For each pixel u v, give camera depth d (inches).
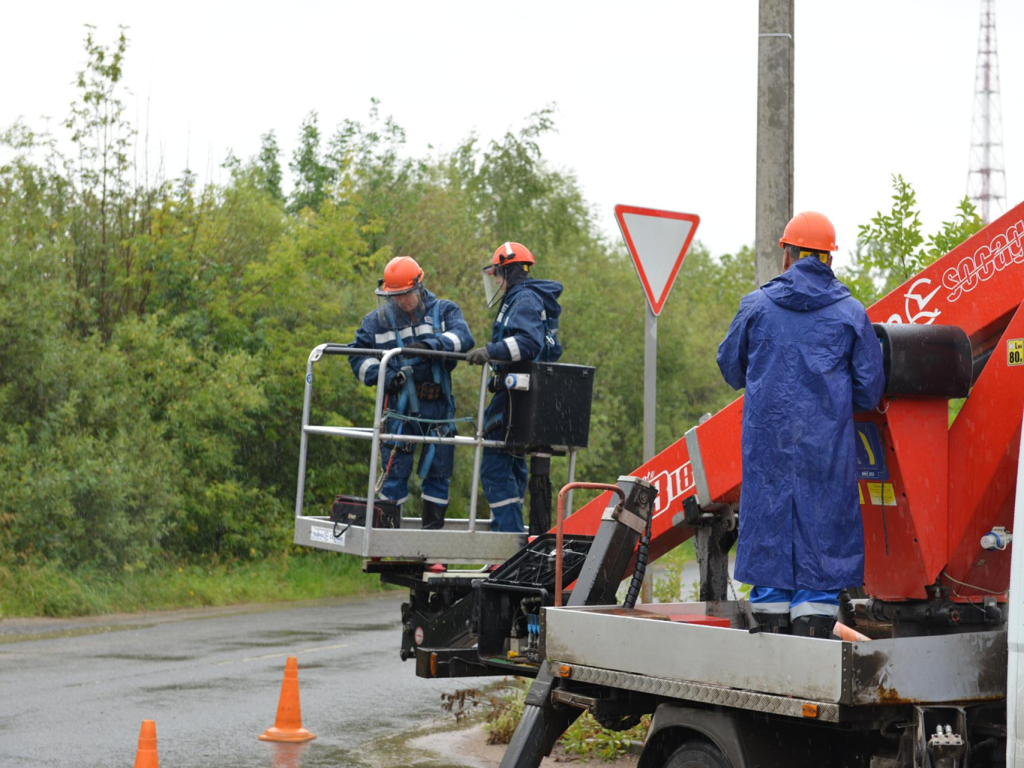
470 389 2324.1
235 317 2239.2
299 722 818.2
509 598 657.0
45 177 2251.5
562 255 3777.1
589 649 502.0
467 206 3142.2
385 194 2886.3
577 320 3531.0
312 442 2258.9
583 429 732.7
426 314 778.2
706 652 445.1
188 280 2241.6
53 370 1850.4
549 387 721.6
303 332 2250.2
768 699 418.0
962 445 483.8
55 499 1691.7
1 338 1813.5
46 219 2212.1
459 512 2348.7
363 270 2461.9
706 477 587.2
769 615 464.1
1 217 1969.7
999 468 473.4
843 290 470.3
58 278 1930.4
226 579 1916.8
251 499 2148.1
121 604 1679.4
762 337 468.1
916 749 407.2
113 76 2252.7
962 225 859.4
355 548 682.8
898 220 889.5
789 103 781.9
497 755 769.6
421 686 1036.5
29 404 1861.5
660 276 783.1
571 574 637.3
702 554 608.4
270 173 3467.0
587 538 663.1
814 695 403.2
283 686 820.0
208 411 2037.4
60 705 913.5
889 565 499.2
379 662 1168.8
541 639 533.0
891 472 484.4
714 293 5295.3
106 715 875.4
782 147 781.3
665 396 3836.1
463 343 773.9
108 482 1748.3
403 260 777.6
